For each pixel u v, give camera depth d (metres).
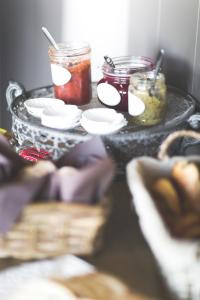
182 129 0.87
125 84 0.91
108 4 1.04
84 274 0.60
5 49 1.10
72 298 0.55
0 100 1.14
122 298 0.55
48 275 0.62
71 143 0.81
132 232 0.71
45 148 0.84
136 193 0.61
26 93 1.00
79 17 1.05
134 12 1.04
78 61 0.92
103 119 0.84
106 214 0.63
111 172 0.62
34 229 0.62
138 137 0.80
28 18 1.06
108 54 1.08
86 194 0.62
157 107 0.85
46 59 1.10
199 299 0.58
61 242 0.63
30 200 0.61
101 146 0.70
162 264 0.60
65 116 0.84
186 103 0.96
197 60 1.05
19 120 0.87
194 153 1.07
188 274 0.57
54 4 1.04
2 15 1.06
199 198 0.66
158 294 0.60
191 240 0.57
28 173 0.67
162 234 0.56
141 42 1.06
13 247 0.64
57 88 0.94
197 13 1.01
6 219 0.60
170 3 1.02
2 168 0.67
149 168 0.69
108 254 0.67
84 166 0.68
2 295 0.59
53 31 1.07
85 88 0.95
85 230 0.62
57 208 0.60
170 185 0.66
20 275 0.62
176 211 0.65
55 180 0.63
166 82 1.08
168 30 1.04
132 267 0.64
